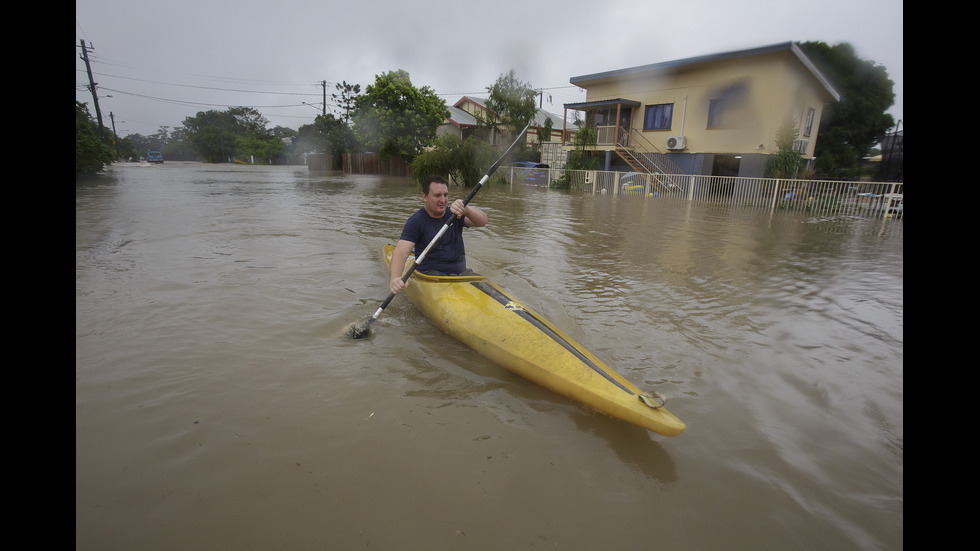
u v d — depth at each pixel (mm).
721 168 20219
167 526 2018
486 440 2656
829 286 5898
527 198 17406
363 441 2609
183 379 3164
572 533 2055
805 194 14852
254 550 1923
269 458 2449
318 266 6051
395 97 32562
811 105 19672
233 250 6852
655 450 2619
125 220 9227
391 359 3545
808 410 3047
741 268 6738
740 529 2100
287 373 3289
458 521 2100
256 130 85688
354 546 1958
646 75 20859
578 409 2984
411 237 4234
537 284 5609
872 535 2070
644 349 3869
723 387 3305
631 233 9484
